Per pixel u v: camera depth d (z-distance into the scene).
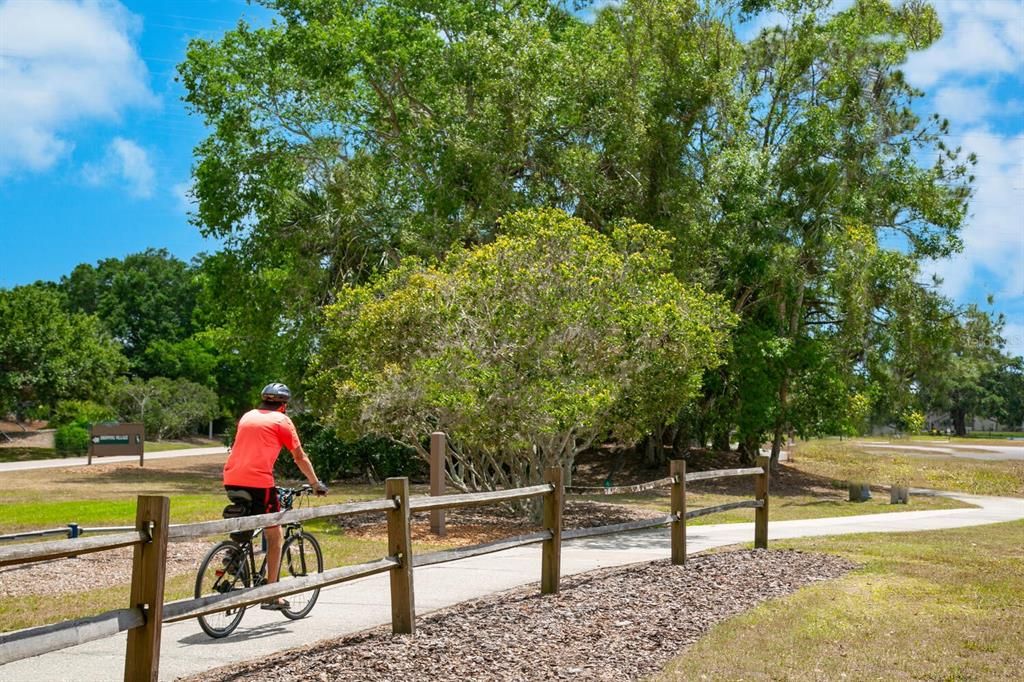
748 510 21.59
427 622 7.77
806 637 7.43
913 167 31.56
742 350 28.84
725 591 9.53
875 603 9.04
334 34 28.92
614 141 26.52
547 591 9.23
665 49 27.33
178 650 6.85
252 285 30.78
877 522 18.23
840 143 30.61
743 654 6.85
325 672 6.14
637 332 14.22
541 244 14.62
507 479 17.44
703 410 32.41
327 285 29.81
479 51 25.80
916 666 6.65
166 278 91.88
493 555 12.48
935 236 32.06
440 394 13.75
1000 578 10.70
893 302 30.36
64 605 8.74
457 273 14.84
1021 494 27.31
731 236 28.66
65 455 48.94
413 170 28.66
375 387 14.92
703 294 16.36
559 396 13.30
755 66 32.66
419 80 29.75
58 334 54.91
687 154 27.86
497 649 6.89
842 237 29.19
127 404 64.44
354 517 17.11
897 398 30.88
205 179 31.12
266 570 7.75
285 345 29.58
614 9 27.62
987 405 107.62
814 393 29.73
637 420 15.70
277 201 30.28
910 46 31.05
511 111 25.08
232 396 78.19
